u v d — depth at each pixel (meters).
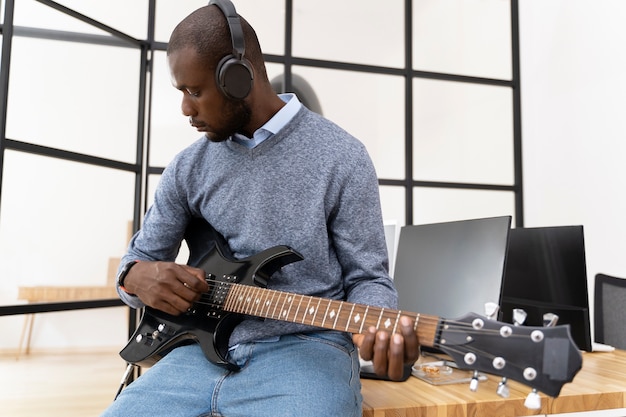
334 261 1.07
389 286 1.00
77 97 2.67
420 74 3.47
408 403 0.98
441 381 1.16
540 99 3.44
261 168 1.08
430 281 1.39
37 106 2.51
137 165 2.94
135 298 1.14
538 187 3.45
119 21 2.99
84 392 3.05
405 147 3.42
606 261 2.85
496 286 1.18
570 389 1.04
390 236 1.68
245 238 1.07
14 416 2.62
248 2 3.22
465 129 3.56
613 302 1.73
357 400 0.90
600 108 2.92
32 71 2.49
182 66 1.01
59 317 3.69
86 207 2.72
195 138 3.09
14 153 2.45
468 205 3.52
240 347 1.00
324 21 3.34
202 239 1.18
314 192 1.05
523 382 0.65
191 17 1.04
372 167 1.09
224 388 0.94
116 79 2.86
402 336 0.75
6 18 2.34
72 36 2.66
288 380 0.90
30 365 3.55
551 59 3.34
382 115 3.40
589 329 1.38
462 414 0.98
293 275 1.04
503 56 3.68
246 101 1.04
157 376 0.99
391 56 3.45
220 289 1.04
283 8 3.28
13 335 3.57
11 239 2.45
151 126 3.02
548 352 0.63
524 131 3.61
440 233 1.41
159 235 1.19
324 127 1.11
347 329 0.83
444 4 3.57
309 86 3.29
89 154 2.71
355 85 3.37
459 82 3.57
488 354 0.68
